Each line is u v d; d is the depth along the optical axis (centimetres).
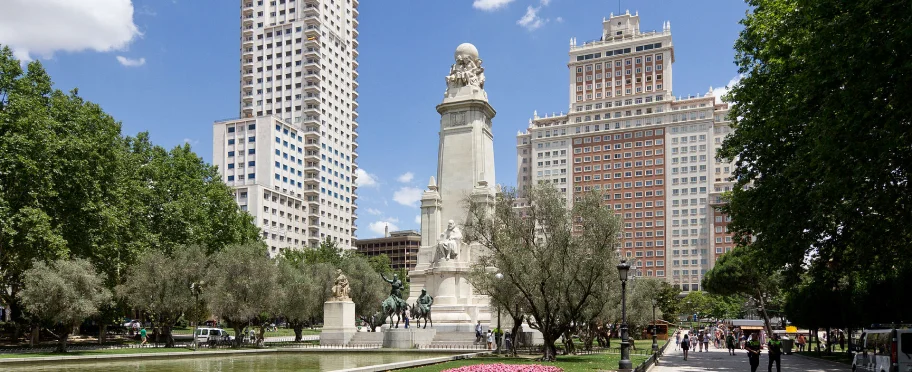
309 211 16750
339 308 5966
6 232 4647
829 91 2525
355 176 19175
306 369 3262
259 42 17812
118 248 5688
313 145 16975
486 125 7338
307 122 17038
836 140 2464
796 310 6059
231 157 15788
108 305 5669
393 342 5381
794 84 3095
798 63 3238
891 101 2272
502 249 4144
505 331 5425
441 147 7200
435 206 6956
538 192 4269
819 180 2978
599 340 6072
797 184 3145
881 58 2189
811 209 3353
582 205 4138
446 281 6475
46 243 4903
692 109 17375
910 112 2194
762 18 3962
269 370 3189
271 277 5684
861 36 2245
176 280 5644
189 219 6925
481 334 5550
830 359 4944
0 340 6003
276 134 15688
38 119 4988
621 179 17900
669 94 17912
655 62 18225
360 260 8600
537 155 18975
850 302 5162
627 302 6322
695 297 15012
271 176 15400
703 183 17075
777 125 3562
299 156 16650
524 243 4219
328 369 3266
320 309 7550
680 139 17438
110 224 5353
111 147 5744
